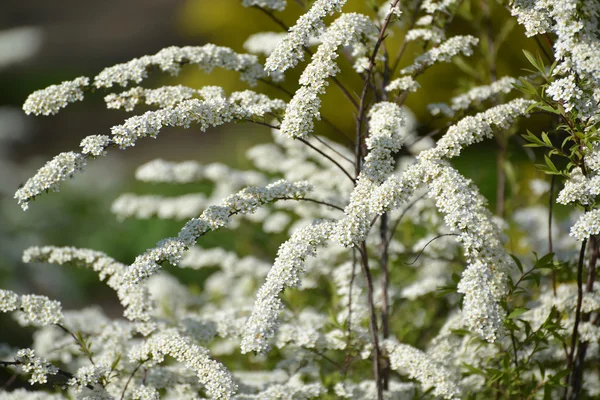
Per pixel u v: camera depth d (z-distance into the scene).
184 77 14.98
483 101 4.77
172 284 6.66
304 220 6.55
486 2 5.76
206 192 12.58
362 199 3.53
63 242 10.78
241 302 6.45
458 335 4.79
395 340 4.66
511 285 3.92
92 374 3.82
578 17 3.43
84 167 3.44
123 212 6.86
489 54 5.74
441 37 4.51
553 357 4.70
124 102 4.05
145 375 4.19
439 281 5.22
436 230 5.53
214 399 3.61
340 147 6.43
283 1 4.61
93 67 23.77
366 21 3.71
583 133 3.48
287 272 3.41
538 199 6.55
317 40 5.14
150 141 17.55
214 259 6.52
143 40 26.61
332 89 12.89
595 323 4.51
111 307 10.09
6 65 17.75
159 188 12.87
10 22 30.72
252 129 14.86
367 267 4.05
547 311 4.38
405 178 3.49
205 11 14.73
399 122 3.88
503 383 4.30
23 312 3.97
